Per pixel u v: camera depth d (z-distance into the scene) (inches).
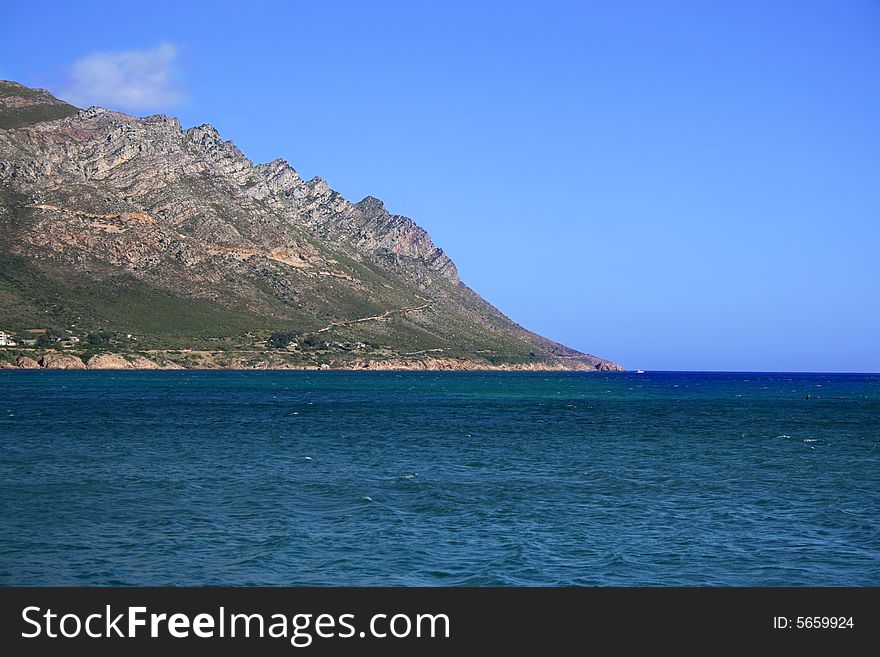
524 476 2073.1
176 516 1510.8
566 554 1290.6
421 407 4958.2
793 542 1373.0
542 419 4153.5
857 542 1376.7
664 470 2212.1
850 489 1907.0
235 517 1513.3
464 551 1299.2
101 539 1336.1
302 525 1456.7
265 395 5920.3
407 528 1444.4
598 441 3011.8
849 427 3811.5
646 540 1376.7
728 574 1206.3
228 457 2365.9
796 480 2043.6
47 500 1638.8
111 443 2662.4
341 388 7362.2
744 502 1728.6
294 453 2497.5
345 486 1870.1
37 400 4753.9
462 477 2043.6
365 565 1225.4
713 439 3137.3
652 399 6505.9
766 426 3833.7
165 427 3309.5
